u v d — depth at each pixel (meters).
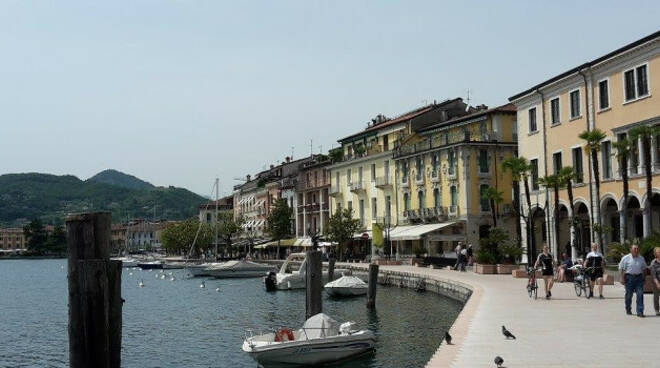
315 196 104.62
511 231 70.62
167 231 144.75
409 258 75.31
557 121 54.62
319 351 22.30
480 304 26.78
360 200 91.31
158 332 33.50
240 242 128.25
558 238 46.75
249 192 135.25
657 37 42.22
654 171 43.59
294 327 34.09
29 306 49.81
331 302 45.12
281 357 21.94
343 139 98.25
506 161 53.41
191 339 30.89
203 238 136.00
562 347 16.11
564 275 38.69
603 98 48.91
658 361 14.18
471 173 69.94
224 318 38.78
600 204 48.81
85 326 13.80
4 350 29.08
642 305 21.91
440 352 15.73
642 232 47.44
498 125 70.69
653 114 43.47
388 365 22.23
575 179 51.81
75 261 13.94
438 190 74.94
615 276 39.38
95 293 13.83
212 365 24.55
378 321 33.69
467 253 62.69
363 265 70.44
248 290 60.78
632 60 45.34
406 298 45.34
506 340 17.38
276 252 111.88
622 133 46.75
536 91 56.25
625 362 14.10
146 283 76.31
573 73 51.03
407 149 79.69
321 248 91.94
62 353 28.33
